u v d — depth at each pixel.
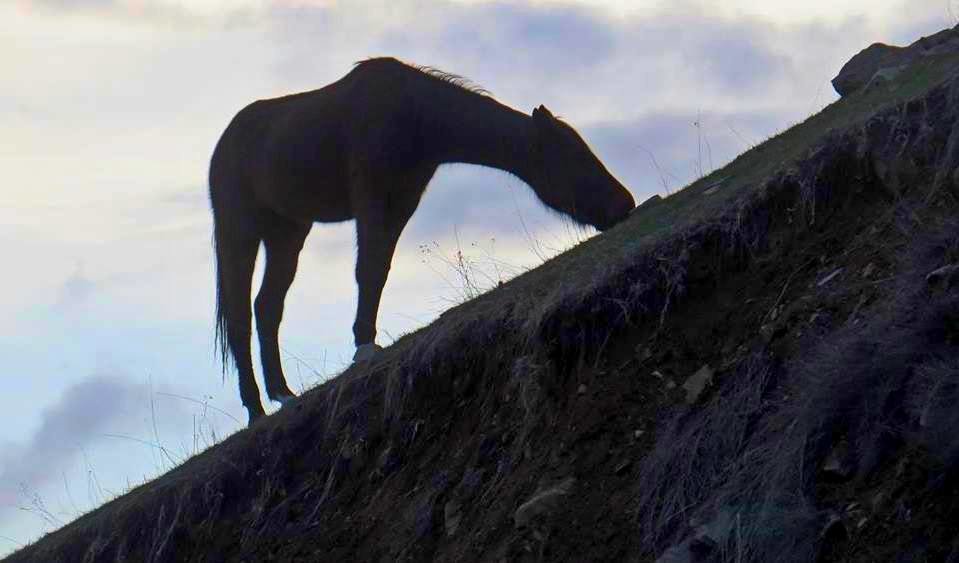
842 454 8.09
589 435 10.21
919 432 7.73
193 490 13.87
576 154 17.06
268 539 12.77
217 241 19.56
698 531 8.41
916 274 8.76
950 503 7.28
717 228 10.89
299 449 13.40
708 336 10.22
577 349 11.03
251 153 19.16
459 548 10.52
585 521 9.52
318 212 18.77
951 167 9.69
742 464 8.68
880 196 10.19
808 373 8.66
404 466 12.09
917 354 8.09
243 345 19.16
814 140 11.23
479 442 11.34
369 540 11.62
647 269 11.05
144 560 13.88
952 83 10.37
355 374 13.55
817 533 7.77
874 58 14.79
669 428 9.47
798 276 10.06
